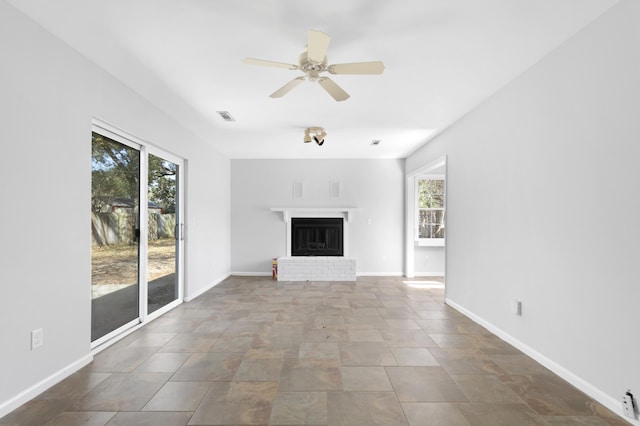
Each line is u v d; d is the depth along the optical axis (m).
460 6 2.01
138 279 3.58
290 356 2.79
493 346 3.04
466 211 4.03
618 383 1.99
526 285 2.87
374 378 2.40
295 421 1.88
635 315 1.90
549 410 2.01
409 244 6.71
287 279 6.27
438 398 2.14
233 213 6.89
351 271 6.28
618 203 2.00
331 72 2.36
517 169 3.01
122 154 3.30
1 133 1.96
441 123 4.43
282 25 2.20
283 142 5.50
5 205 1.98
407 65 2.78
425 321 3.78
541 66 2.68
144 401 2.09
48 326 2.27
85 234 2.62
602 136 2.11
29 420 1.89
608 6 2.02
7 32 1.98
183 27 2.22
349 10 2.04
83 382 2.33
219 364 2.63
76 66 2.53
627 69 1.94
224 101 3.61
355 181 6.88
